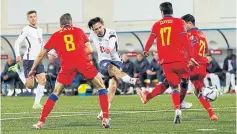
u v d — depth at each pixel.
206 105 34.22
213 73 66.38
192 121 33.25
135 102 51.44
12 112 40.75
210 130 28.86
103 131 28.88
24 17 85.25
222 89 66.19
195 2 78.19
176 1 79.12
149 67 67.62
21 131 29.23
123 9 81.81
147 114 37.97
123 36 74.62
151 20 80.88
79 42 30.47
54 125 31.89
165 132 28.25
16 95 70.56
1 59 78.12
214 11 77.25
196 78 34.62
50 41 30.64
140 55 67.94
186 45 32.16
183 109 41.62
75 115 37.75
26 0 84.81
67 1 83.56
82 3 83.25
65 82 30.69
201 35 35.22
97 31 34.38
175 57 32.19
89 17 83.00
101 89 30.61
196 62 32.41
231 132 28.02
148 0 80.94
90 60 30.69
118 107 44.66
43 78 45.03
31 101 56.19
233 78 67.19
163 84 35.12
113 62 34.84
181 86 35.00
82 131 28.95
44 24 84.06
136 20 81.31
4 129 30.14
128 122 33.06
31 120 34.69
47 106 30.53
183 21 32.41
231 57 67.38
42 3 84.19
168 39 32.25
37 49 44.88
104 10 82.56
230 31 70.69
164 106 45.41
